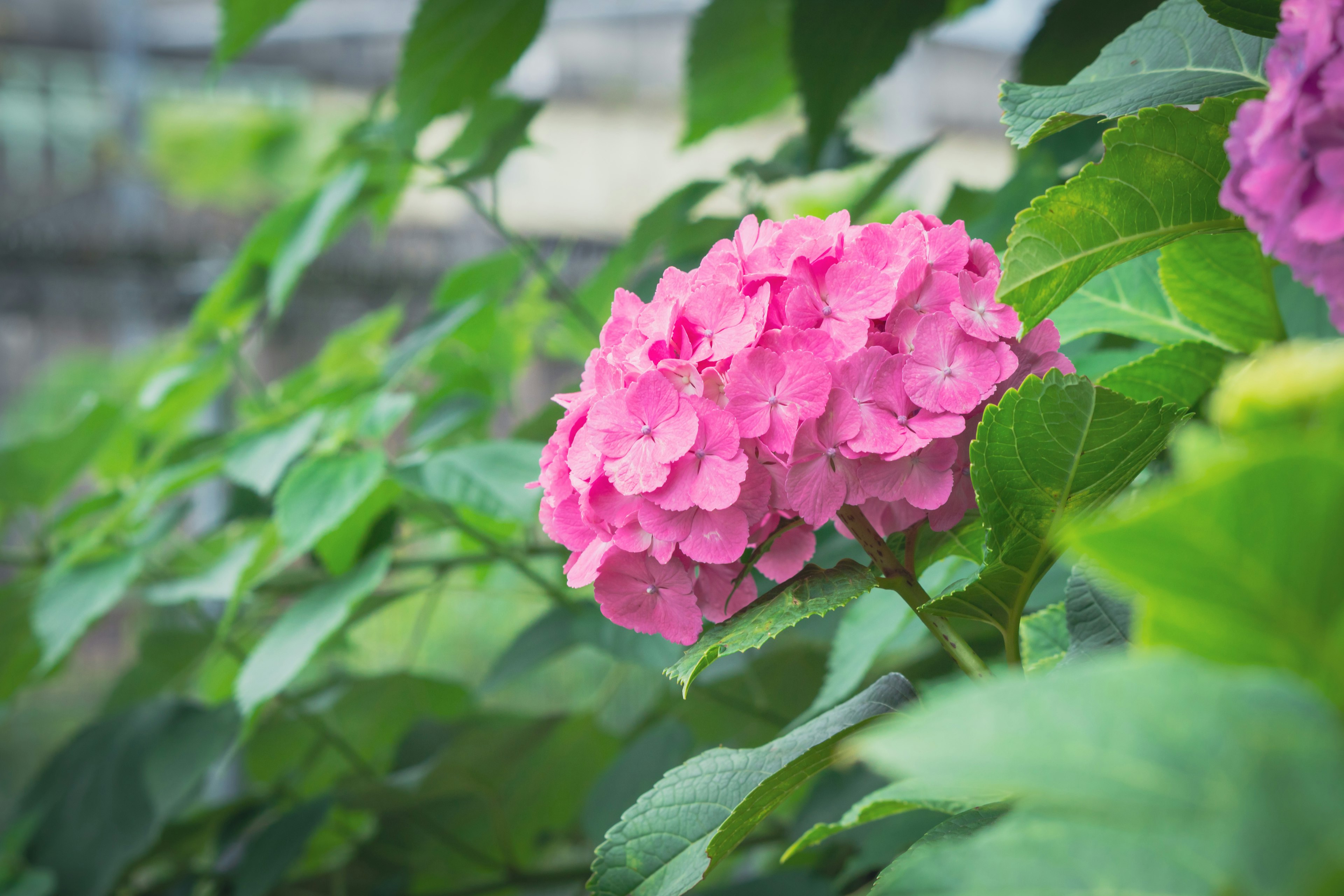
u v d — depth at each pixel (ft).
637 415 2.01
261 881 3.67
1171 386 2.29
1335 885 1.16
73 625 3.41
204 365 3.86
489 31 3.20
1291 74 1.76
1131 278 2.47
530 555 3.95
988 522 1.99
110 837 3.68
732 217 3.35
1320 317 2.50
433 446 3.79
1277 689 1.38
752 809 2.01
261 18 3.32
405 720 4.55
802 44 2.79
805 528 2.15
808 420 2.00
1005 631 2.08
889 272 2.07
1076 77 2.14
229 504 4.05
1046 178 2.73
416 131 3.46
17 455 3.85
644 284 3.25
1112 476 1.99
